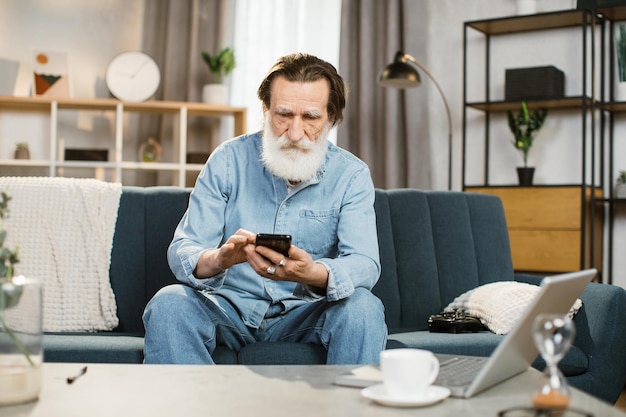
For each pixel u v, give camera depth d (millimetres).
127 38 5031
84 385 1253
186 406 1116
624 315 2297
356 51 4734
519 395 1214
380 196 2633
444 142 4562
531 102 4055
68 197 2367
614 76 4129
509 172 4375
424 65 4586
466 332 2311
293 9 4938
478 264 2709
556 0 4258
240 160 2125
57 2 4984
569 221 3848
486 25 4242
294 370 1393
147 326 1787
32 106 4809
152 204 2439
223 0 4930
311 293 1835
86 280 2318
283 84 1960
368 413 1089
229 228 2107
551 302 1259
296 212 2092
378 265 1981
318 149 1990
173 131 4957
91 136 4984
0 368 1126
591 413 1031
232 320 2002
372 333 1801
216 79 4824
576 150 4188
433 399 1134
